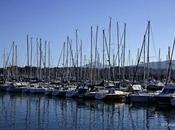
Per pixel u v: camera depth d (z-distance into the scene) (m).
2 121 43.47
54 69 110.56
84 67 97.19
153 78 95.44
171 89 57.53
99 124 42.31
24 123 42.22
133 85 71.12
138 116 48.31
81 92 73.31
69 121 44.28
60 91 79.19
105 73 87.62
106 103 65.19
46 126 40.50
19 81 111.12
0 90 104.62
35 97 80.81
